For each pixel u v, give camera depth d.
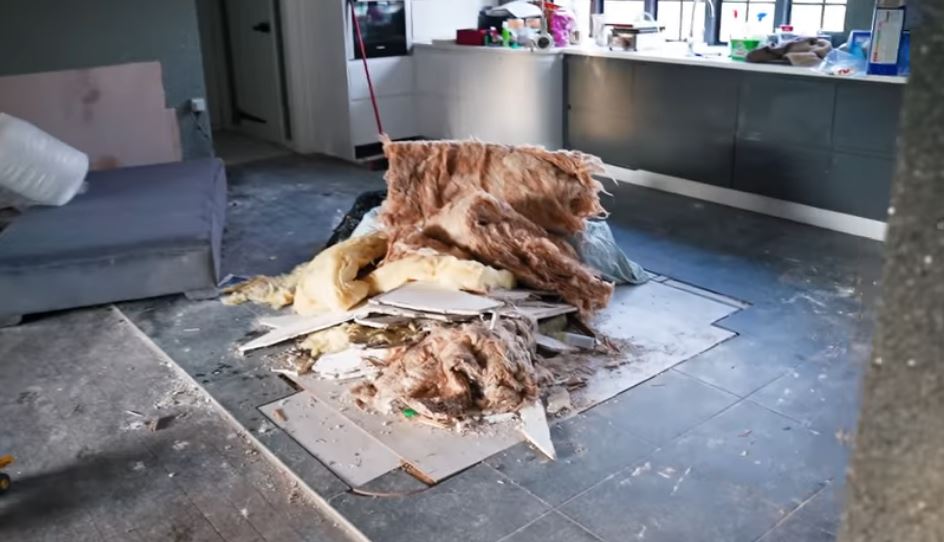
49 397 2.87
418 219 3.55
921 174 0.59
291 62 6.34
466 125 5.93
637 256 4.05
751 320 3.31
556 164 3.52
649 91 4.95
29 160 3.86
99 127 5.02
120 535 2.18
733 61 4.48
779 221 4.50
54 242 3.51
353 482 2.35
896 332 0.63
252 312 3.52
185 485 2.38
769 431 2.54
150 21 5.04
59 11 4.75
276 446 2.53
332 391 2.84
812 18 4.76
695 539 2.09
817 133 4.22
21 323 3.45
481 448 2.50
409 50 6.19
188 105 5.31
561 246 3.47
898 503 0.66
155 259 3.52
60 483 2.40
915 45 0.58
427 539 2.11
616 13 5.82
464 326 2.82
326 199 5.18
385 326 3.01
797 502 2.21
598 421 2.62
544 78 5.36
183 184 4.34
